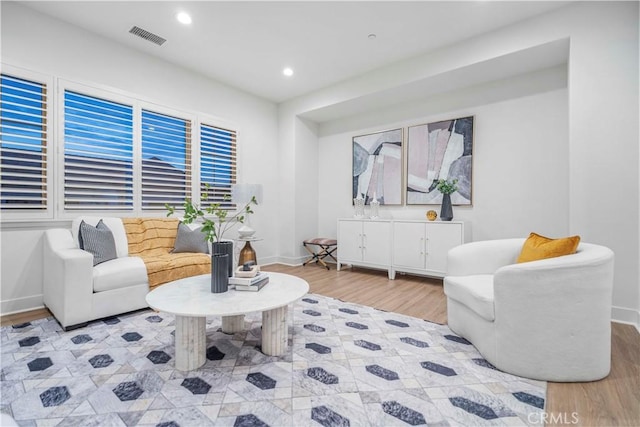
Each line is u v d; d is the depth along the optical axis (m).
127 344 2.05
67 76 2.91
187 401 1.44
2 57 2.56
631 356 1.87
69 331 2.26
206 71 4.01
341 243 4.55
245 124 4.68
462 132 3.84
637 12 2.40
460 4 2.68
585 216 2.55
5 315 2.57
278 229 5.21
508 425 1.28
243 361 1.83
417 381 1.61
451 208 3.77
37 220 2.73
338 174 5.13
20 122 2.64
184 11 2.79
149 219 3.37
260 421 1.30
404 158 4.36
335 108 4.62
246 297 1.87
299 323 2.45
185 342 1.71
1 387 1.54
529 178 3.42
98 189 3.14
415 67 3.61
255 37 3.22
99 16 2.86
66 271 2.25
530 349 1.63
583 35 2.59
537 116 3.37
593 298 1.57
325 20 2.92
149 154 3.55
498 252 2.36
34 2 2.65
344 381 1.61
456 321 2.22
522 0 2.61
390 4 2.69
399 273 4.39
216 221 4.23
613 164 2.46
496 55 3.04
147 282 2.71
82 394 1.49
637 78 2.39
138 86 3.47
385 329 2.32
